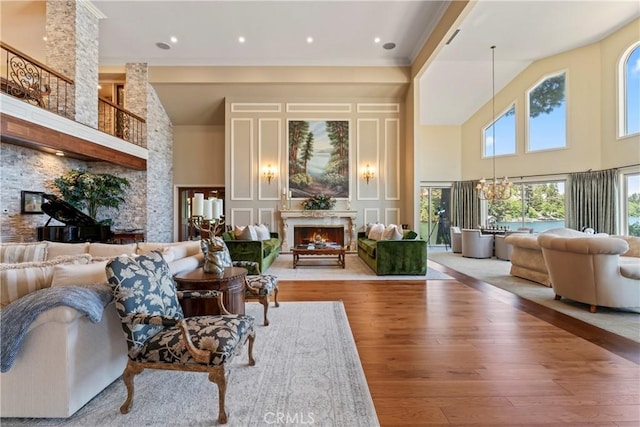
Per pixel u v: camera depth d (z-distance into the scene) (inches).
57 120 183.8
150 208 283.6
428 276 200.7
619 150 257.1
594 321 118.4
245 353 91.1
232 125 304.0
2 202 193.9
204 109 314.3
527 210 321.1
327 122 307.6
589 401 68.5
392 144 308.0
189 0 199.8
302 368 82.6
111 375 73.6
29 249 113.7
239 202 306.2
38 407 61.1
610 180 261.1
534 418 63.0
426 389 73.4
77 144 199.5
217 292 80.7
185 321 67.2
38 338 61.0
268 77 284.5
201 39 245.8
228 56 274.7
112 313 74.6
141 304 65.9
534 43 263.6
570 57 284.0
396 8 207.0
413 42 251.9
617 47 254.5
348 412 64.7
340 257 245.9
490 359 88.0
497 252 280.1
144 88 278.5
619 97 256.8
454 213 376.5
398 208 307.7
